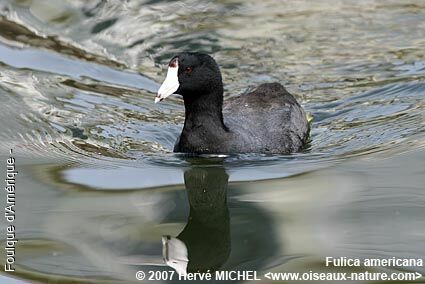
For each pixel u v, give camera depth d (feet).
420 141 44.73
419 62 56.34
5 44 58.08
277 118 46.44
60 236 36.04
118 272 33.01
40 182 41.37
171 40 60.34
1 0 63.21
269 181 41.16
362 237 35.06
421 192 38.78
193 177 42.16
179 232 36.37
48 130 47.55
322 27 61.98
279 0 65.57
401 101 51.03
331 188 39.75
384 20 62.80
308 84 54.29
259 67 56.85
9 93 51.44
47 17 61.93
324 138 47.26
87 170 42.96
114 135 47.55
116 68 56.49
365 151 44.34
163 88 43.55
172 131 48.47
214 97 44.19
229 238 35.55
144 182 41.73
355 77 54.90
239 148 44.42
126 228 36.73
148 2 64.39
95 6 62.95
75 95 52.11
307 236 35.37
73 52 58.03
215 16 63.77
